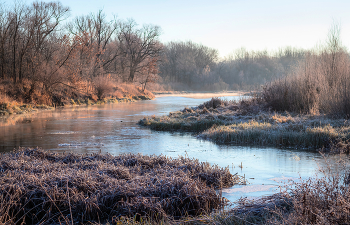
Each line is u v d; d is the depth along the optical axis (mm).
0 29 30891
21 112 25109
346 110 15883
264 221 4523
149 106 33594
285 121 15406
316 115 16469
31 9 31969
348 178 5762
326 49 21172
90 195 5508
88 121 20047
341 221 3740
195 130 16250
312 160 9484
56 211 5230
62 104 32594
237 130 13594
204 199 5516
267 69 101250
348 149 10633
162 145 12234
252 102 21344
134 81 61531
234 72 101438
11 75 31844
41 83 31422
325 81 19172
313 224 3838
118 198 5492
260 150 11188
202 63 100750
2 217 4656
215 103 24656
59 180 5824
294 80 20484
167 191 5652
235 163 9203
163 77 95750
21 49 31344
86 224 4988
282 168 8539
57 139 13516
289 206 4988
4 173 6371
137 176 6477
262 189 6711
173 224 4641
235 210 4996
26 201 5199
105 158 8445
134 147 11805
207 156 10203
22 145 12125
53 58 33906
